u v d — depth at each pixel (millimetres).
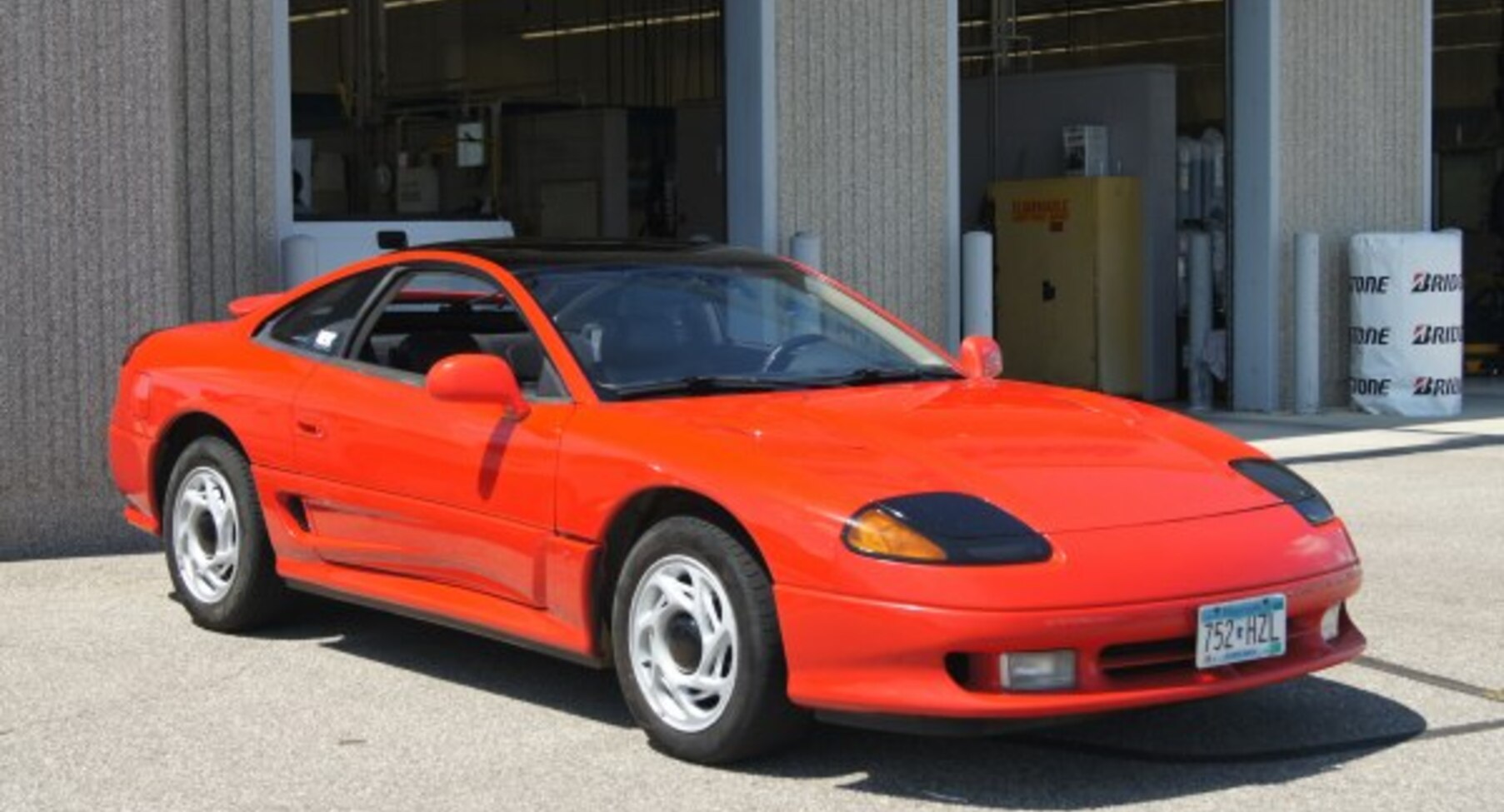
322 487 6297
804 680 4809
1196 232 17266
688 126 20062
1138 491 5047
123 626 6949
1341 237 16234
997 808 4738
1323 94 16000
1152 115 17375
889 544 4691
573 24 26734
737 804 4773
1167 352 17562
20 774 5094
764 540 4859
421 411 5949
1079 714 4703
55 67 8328
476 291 6145
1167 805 4754
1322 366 16141
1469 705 5758
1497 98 24562
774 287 6371
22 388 8344
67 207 8391
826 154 12328
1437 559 8359
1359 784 4934
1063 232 17328
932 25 12867
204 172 9336
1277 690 5930
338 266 10789
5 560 8320
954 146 13047
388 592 6094
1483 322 22000
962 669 4699
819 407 5512
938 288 13008
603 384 5617
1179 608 4746
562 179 20047
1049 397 5891
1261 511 5121
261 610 6719
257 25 9477
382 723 5605
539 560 5504
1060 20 28516
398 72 25281
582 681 6121
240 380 6660
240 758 5238
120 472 7211
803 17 12164
